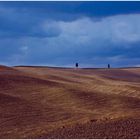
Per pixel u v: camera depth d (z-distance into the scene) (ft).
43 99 181.88
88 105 172.76
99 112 158.81
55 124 133.59
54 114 154.10
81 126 103.45
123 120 101.60
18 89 198.80
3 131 129.29
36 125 136.46
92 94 190.90
